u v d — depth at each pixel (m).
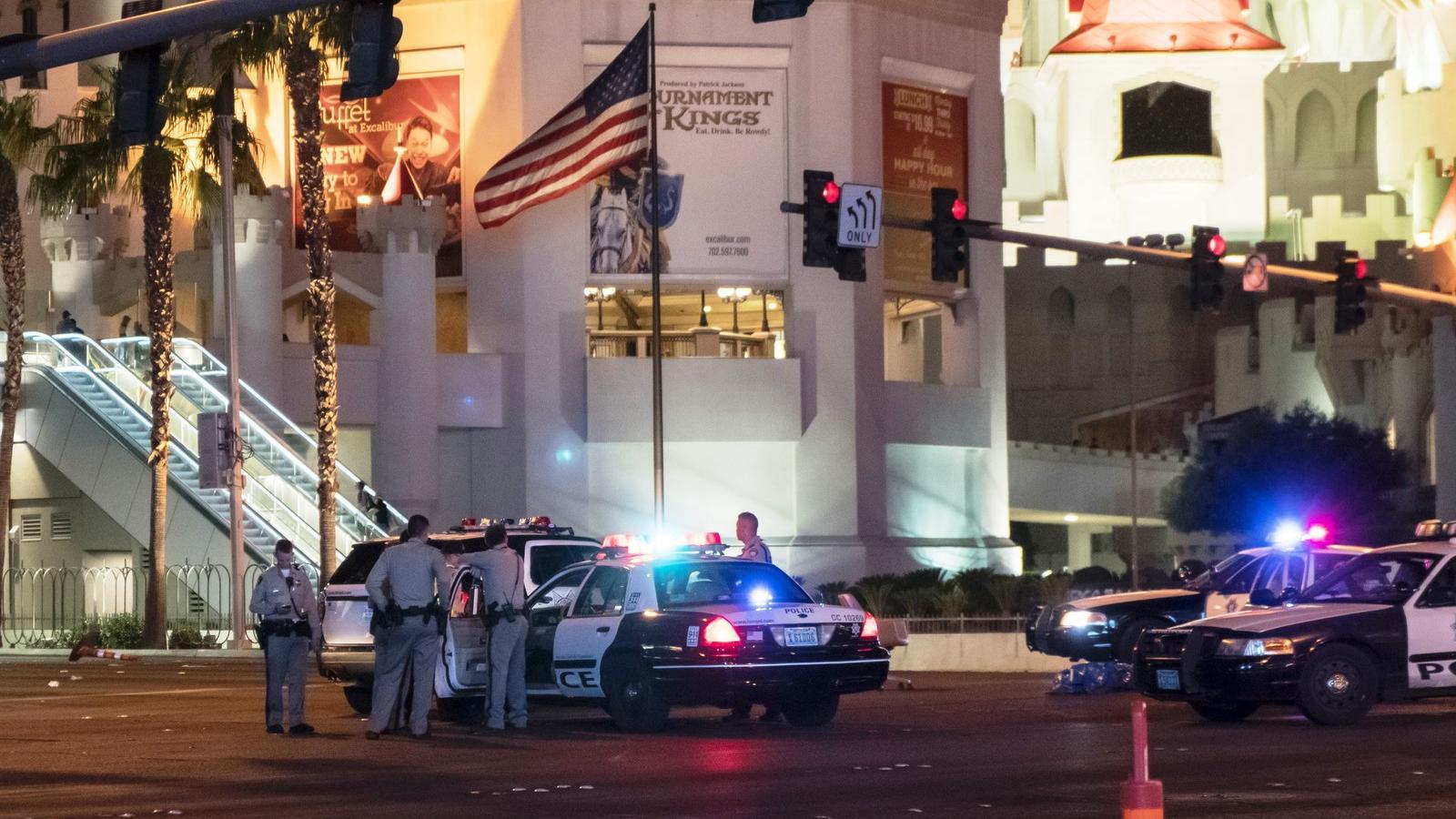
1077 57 196.88
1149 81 196.12
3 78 28.98
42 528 98.25
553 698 39.78
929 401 104.44
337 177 102.44
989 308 108.50
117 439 88.50
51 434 90.69
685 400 98.75
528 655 39.06
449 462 101.31
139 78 29.30
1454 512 103.94
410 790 27.12
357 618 43.25
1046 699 45.88
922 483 105.50
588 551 43.34
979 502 108.62
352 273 100.12
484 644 39.19
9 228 86.00
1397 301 62.22
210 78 82.69
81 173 82.62
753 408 99.06
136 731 38.50
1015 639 65.69
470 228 100.56
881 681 36.56
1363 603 36.69
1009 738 34.28
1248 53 194.88
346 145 102.44
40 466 97.81
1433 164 182.75
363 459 103.00
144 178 81.50
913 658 66.38
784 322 100.75
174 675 62.22
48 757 32.75
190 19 27.33
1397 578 37.44
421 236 98.50
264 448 89.62
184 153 83.44
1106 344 178.88
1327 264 174.50
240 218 95.62
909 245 103.12
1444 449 104.38
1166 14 198.38
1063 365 179.12
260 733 37.78
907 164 102.81
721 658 35.09
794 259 99.44
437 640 35.78
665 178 98.31
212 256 100.00
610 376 98.94
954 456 107.62
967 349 108.56
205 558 85.38
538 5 99.25
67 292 103.88
